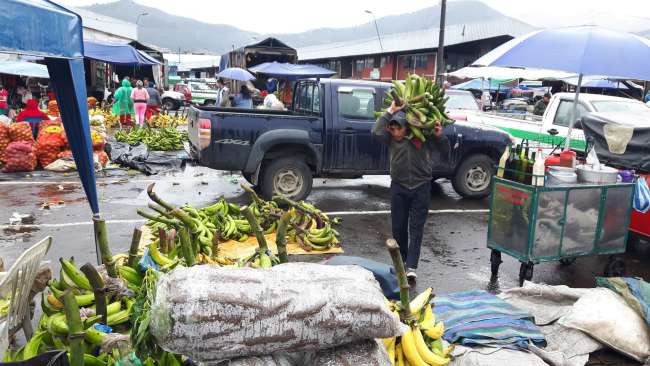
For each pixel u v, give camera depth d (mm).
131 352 2842
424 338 3455
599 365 4031
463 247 6984
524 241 5336
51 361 2451
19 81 21484
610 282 4648
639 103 10664
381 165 8812
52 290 3406
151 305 2496
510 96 28812
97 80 29547
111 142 13844
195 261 3787
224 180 10703
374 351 2639
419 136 5277
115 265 3709
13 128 10836
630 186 5602
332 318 2465
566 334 4203
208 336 2297
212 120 8016
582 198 5387
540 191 5168
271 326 2377
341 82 8648
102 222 3416
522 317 4203
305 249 6395
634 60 5266
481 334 3848
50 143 10953
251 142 8219
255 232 4016
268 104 16203
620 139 6188
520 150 5551
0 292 3154
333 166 8656
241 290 2381
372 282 2795
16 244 6344
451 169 9438
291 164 8484
